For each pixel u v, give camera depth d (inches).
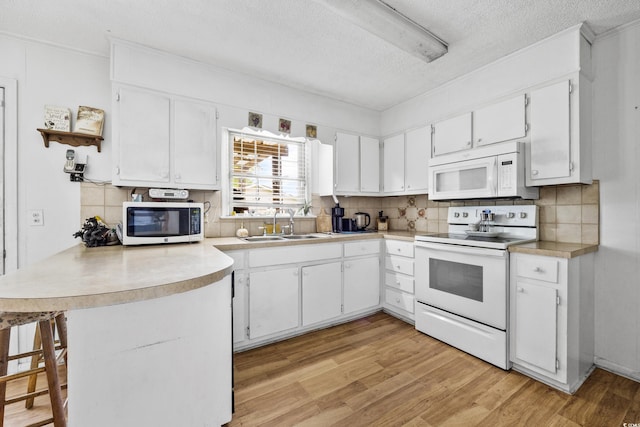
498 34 76.2
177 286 35.3
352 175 124.7
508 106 86.4
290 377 71.7
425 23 71.4
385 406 60.9
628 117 72.4
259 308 86.9
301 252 95.0
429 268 95.4
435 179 103.5
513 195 81.7
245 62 89.8
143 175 80.5
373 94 115.5
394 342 91.3
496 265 76.3
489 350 77.8
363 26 68.4
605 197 75.9
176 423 38.5
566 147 74.3
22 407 60.4
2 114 73.9
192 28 72.6
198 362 40.7
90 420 33.0
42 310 29.4
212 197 101.3
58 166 79.5
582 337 71.4
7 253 74.4
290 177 119.9
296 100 109.7
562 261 65.2
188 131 87.0
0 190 73.8
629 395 64.6
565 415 58.1
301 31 74.3
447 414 58.4
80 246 73.6
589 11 66.9
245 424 55.5
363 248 111.4
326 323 103.7
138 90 79.9
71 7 64.4
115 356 34.1
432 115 111.0
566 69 74.6
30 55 76.7
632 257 71.9
